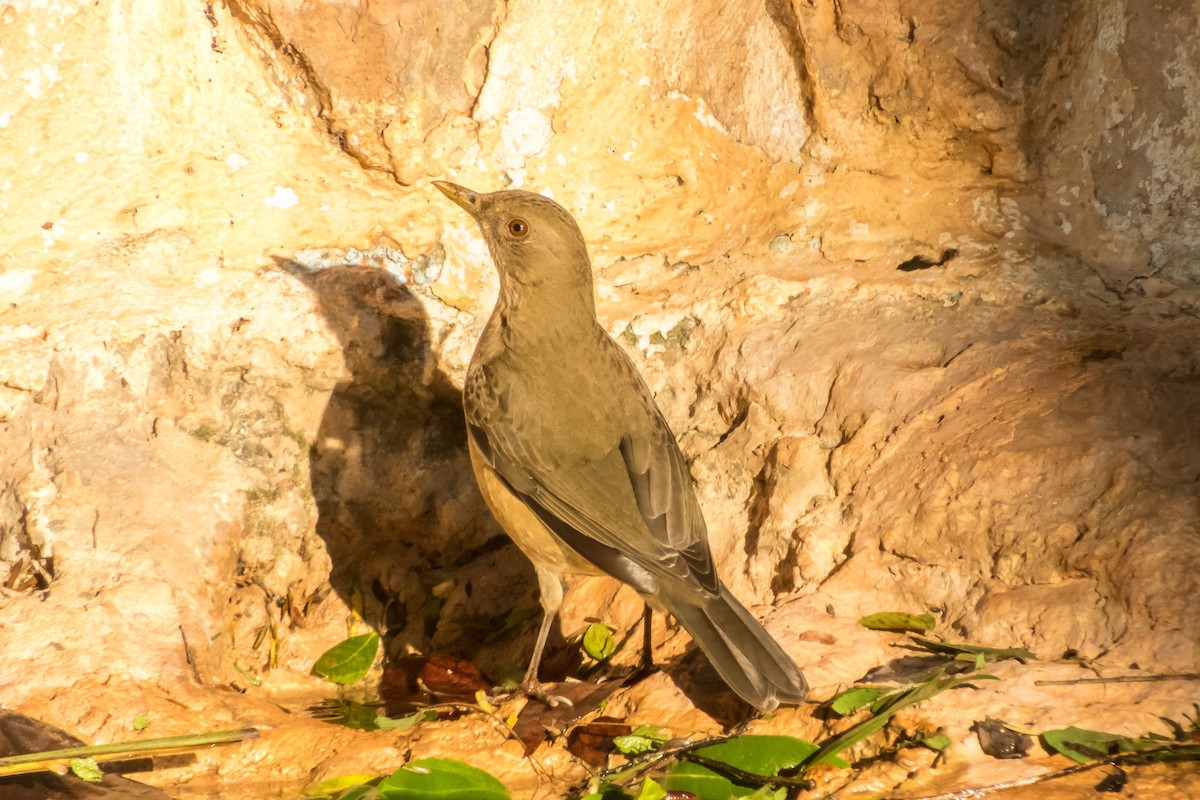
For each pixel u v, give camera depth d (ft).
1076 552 26.78
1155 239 34.78
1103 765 22.02
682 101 36.63
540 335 30.22
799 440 32.40
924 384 31.89
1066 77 35.14
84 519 31.07
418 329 35.63
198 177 34.47
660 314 35.99
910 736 23.43
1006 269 35.04
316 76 34.19
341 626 35.50
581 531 28.53
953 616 27.63
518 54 35.27
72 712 27.07
